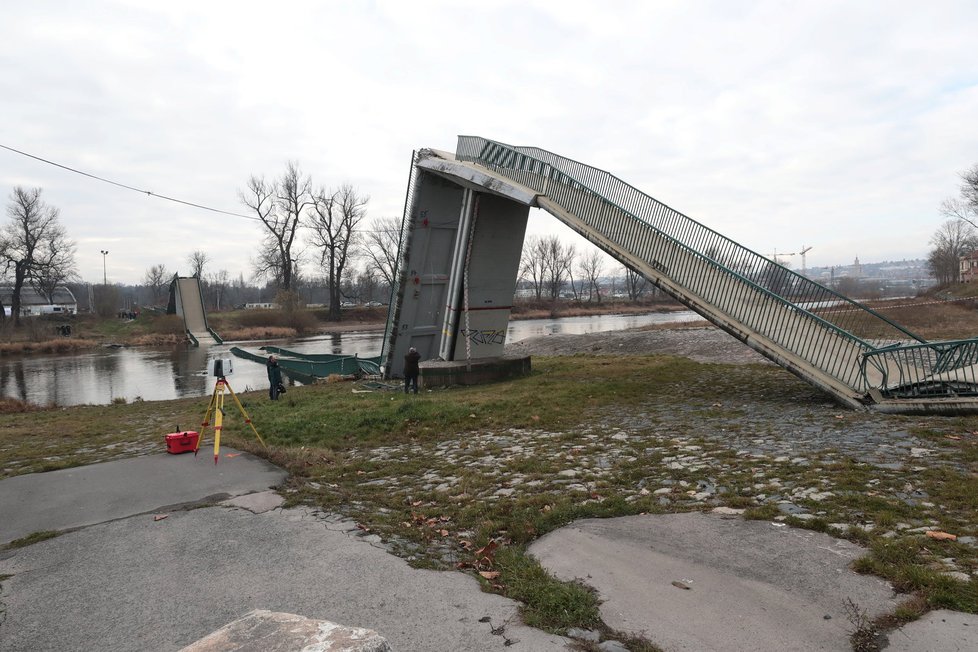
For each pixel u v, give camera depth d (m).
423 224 23.66
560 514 6.29
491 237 22.36
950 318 35.28
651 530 5.70
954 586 4.01
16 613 4.68
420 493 7.85
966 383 10.70
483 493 7.61
